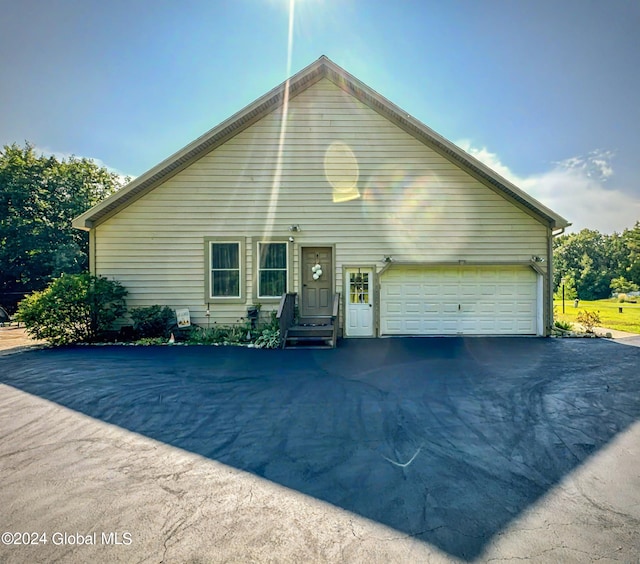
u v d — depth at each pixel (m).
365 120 10.46
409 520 2.46
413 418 4.38
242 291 10.42
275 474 3.09
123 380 6.05
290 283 10.41
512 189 9.92
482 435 3.89
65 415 4.50
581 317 12.02
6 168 25.72
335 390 5.50
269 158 10.43
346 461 3.32
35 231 24.27
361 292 10.50
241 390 5.50
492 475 3.07
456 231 10.43
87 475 3.06
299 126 10.43
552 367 6.93
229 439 3.81
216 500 2.69
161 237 10.38
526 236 10.45
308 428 4.10
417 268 10.53
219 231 10.41
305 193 10.44
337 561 2.08
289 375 6.37
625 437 3.84
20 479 2.99
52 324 9.33
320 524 2.42
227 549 2.18
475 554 2.13
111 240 10.33
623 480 2.98
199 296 10.43
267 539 2.26
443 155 10.41
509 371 6.63
